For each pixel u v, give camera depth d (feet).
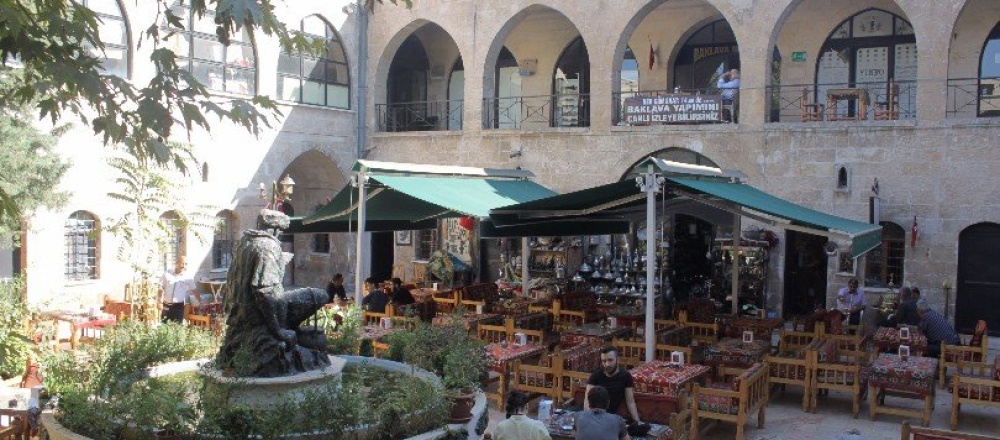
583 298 67.62
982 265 65.26
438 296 69.10
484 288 72.02
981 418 44.62
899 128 66.59
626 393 34.01
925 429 30.35
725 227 78.18
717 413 39.17
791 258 76.33
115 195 64.18
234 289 33.47
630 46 86.38
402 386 31.96
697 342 56.49
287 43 29.99
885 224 68.44
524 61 90.48
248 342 32.83
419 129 95.86
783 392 49.93
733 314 60.95
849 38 76.89
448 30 83.71
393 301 62.75
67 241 67.67
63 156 63.05
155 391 28.91
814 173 69.46
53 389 34.06
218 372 32.37
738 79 74.79
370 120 88.22
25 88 26.61
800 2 70.28
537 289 76.28
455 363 34.32
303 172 89.97
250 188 79.30
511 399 31.19
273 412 27.84
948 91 72.13
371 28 88.17
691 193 49.80
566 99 89.25
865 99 69.56
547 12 86.79
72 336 54.03
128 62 70.23
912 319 57.11
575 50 89.10
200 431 27.37
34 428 32.17
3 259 65.51
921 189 66.08
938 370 51.98
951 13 64.59
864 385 46.70
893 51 75.46
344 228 66.80
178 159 26.94
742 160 71.92
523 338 48.62
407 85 97.14
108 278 69.72
